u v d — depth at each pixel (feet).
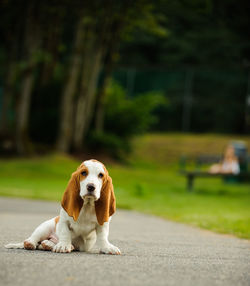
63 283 12.28
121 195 56.85
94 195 16.42
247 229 30.22
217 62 157.28
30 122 96.43
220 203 51.98
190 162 107.24
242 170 79.87
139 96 100.22
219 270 15.49
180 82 128.47
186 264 16.37
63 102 89.71
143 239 24.57
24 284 12.00
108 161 94.22
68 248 17.08
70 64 89.92
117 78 128.06
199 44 157.58
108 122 98.58
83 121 92.17
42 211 39.34
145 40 155.63
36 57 84.12
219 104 128.47
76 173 16.88
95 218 17.16
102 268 14.56
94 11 86.22
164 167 103.91
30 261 15.07
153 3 88.99
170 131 129.18
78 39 89.20
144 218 37.70
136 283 12.69
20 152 86.69
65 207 16.85
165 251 19.88
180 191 65.31
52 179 73.15
